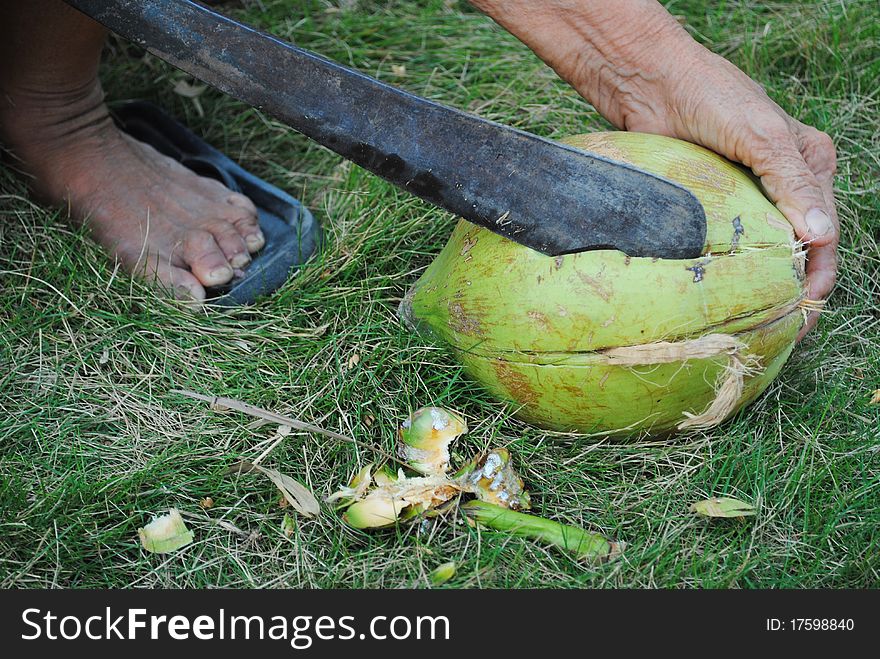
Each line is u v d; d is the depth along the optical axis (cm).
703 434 136
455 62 171
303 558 129
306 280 147
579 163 129
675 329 127
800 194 131
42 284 145
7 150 151
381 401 137
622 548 129
